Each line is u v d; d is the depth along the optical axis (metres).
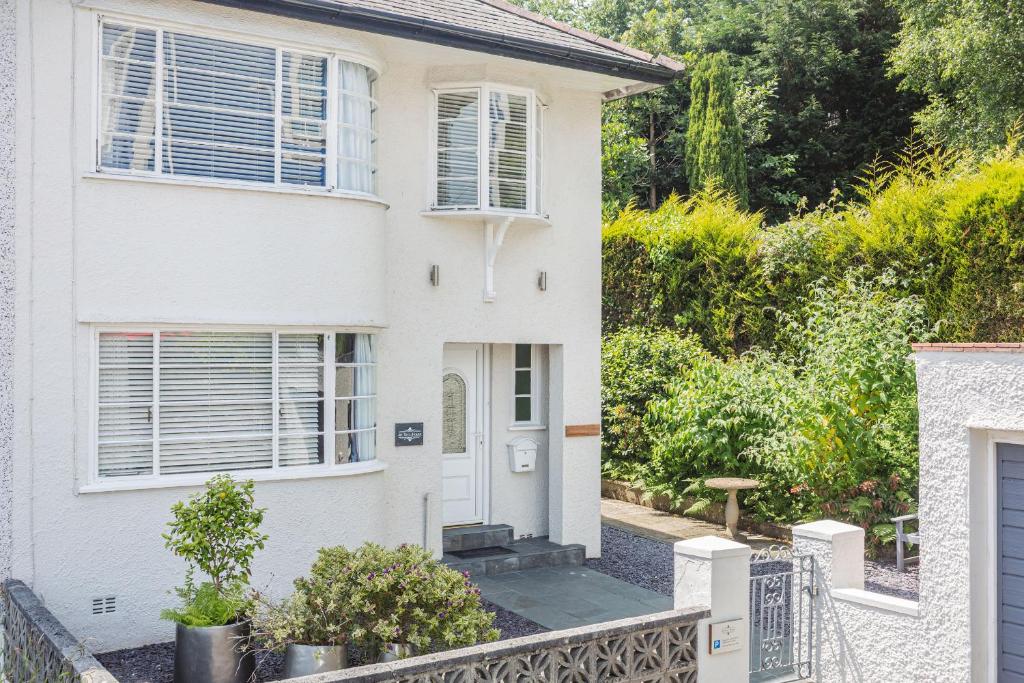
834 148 31.95
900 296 14.16
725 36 33.91
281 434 10.29
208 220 9.69
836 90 32.34
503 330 12.42
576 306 13.03
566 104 12.91
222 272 9.76
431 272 11.86
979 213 13.11
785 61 31.86
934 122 23.86
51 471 9.02
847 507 12.63
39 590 8.95
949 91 24.89
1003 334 12.89
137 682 8.26
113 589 9.26
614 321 19.80
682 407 15.12
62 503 9.05
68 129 9.10
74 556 9.10
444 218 11.94
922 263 13.91
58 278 9.05
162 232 9.47
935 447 7.55
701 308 17.72
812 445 13.00
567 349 12.96
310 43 10.31
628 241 19.38
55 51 9.05
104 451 9.34
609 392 17.34
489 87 11.95
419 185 11.83
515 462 13.18
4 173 8.91
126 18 9.37
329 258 10.38
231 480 8.48
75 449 9.12
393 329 11.60
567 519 12.98
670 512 16.02
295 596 7.95
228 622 8.04
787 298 16.09
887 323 13.00
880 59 31.38
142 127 9.51
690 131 29.48
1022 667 7.17
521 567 12.39
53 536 9.02
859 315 13.11
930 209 13.90
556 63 11.70
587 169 13.11
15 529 8.87
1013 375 6.99
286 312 10.11
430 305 11.88
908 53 23.83
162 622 9.48
